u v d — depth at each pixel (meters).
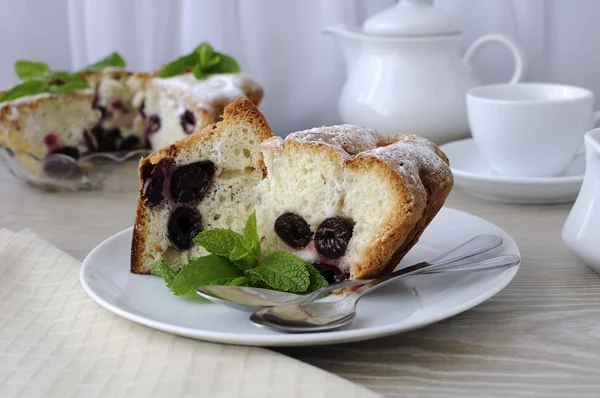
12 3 0.93
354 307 0.54
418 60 0.83
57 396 0.50
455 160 0.77
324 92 0.97
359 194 0.57
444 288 0.57
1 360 0.52
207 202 0.62
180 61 0.85
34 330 0.55
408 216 0.56
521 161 0.73
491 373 0.51
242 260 0.58
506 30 0.95
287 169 0.59
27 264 0.61
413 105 0.82
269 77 0.96
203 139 0.61
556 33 0.96
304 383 0.49
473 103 0.74
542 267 0.62
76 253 0.66
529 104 0.71
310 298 0.54
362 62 0.85
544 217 0.71
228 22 0.94
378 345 0.54
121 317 0.56
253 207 0.62
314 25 0.95
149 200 0.61
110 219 0.72
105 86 0.84
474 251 0.59
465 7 0.94
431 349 0.53
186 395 0.49
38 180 0.79
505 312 0.57
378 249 0.57
